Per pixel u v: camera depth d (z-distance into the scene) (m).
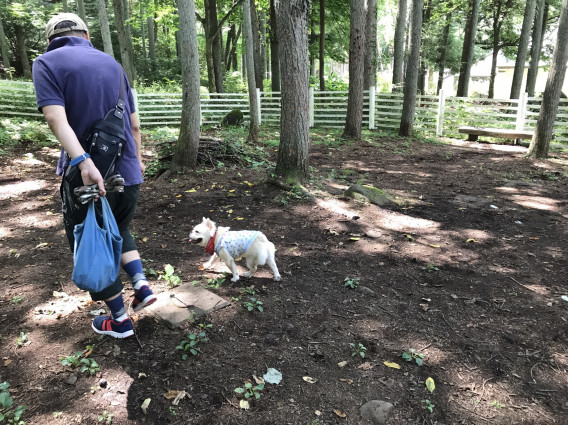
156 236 4.72
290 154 6.55
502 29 23.11
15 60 23.62
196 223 5.17
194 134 7.22
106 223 2.32
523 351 2.85
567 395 2.46
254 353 2.72
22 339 2.76
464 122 14.27
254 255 3.57
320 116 15.94
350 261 4.18
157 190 6.50
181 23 6.67
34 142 9.97
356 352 2.77
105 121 2.31
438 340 2.94
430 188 7.17
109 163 2.32
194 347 2.74
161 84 22.20
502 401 2.40
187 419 2.18
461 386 2.51
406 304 3.41
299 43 6.05
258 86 18.61
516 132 12.20
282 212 5.58
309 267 4.02
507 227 5.28
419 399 2.39
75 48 2.36
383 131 14.90
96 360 2.58
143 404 2.24
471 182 7.66
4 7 20.44
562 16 9.08
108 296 2.58
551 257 4.38
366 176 7.95
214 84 17.55
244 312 3.19
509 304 3.45
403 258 4.28
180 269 3.91
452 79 42.00
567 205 6.27
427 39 22.92
